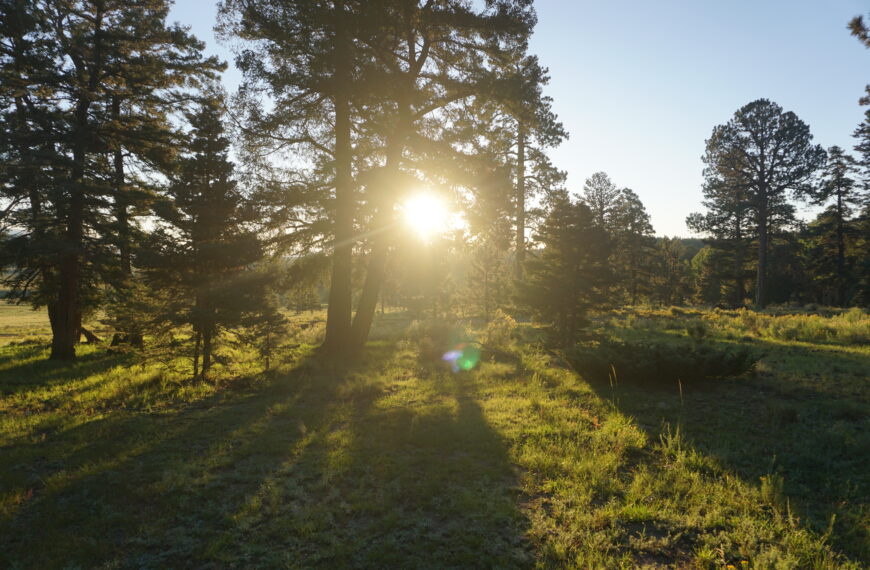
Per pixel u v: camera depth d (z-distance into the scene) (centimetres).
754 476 530
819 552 382
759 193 4372
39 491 564
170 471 598
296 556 411
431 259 1662
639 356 983
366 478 564
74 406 987
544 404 843
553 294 1304
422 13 1282
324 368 1298
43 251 1498
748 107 4303
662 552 397
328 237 1383
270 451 669
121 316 1221
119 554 428
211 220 1195
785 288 5259
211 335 1195
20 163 1479
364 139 1510
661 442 635
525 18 1337
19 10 1488
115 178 1855
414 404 909
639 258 5375
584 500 482
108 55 1692
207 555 414
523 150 2402
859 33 1097
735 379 979
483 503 489
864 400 805
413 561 396
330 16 1199
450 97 1451
